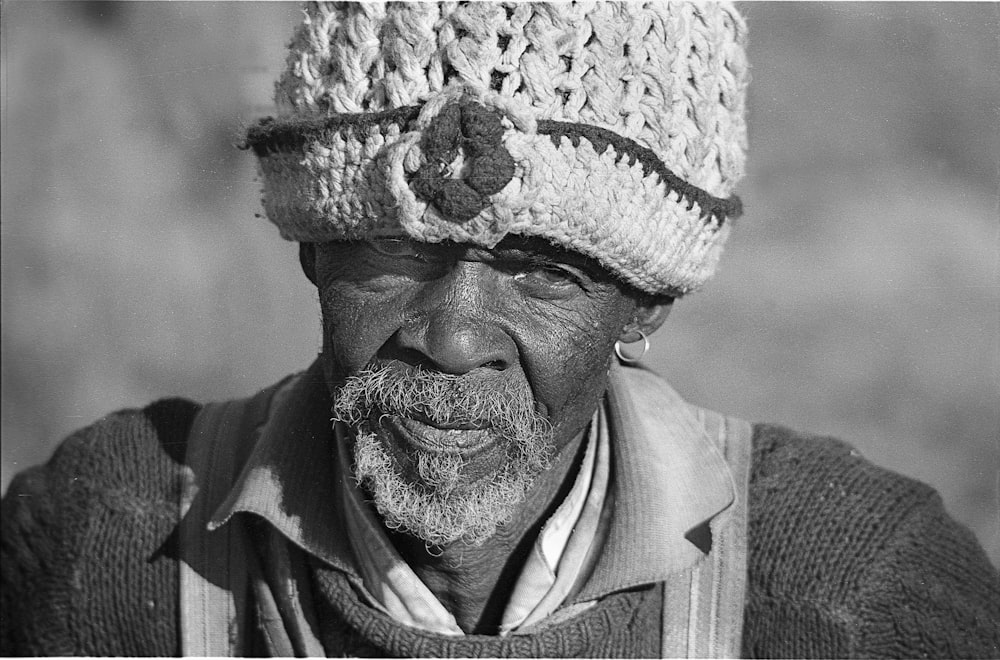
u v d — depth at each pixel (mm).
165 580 1269
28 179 3076
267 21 2416
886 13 2904
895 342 2889
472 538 1081
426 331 998
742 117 1161
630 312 1107
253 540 1238
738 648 1191
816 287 2984
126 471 1344
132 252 2902
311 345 2676
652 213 1013
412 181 939
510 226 939
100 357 2848
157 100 2850
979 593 1266
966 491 2574
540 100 951
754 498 1261
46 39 3010
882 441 2734
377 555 1123
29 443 2697
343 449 1146
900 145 3104
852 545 1227
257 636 1230
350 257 1035
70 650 1284
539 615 1117
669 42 1013
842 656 1179
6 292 2900
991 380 2818
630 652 1143
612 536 1144
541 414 1059
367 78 983
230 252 2857
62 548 1312
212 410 1384
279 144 1045
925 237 3111
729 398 2785
